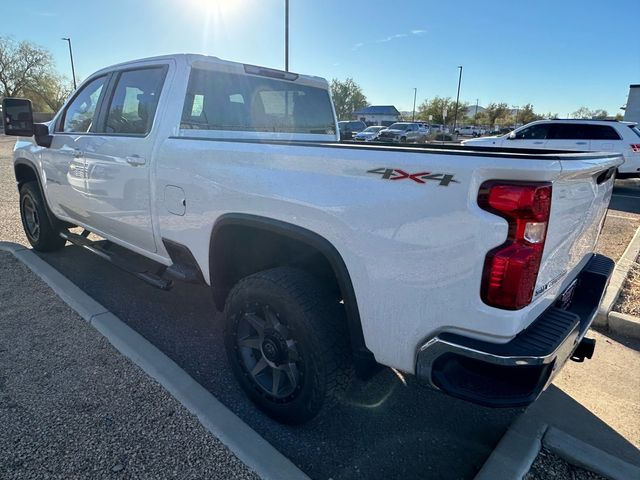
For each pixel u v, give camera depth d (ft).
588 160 6.31
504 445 7.57
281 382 7.89
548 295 6.42
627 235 23.06
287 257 8.52
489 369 5.73
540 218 5.25
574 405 8.90
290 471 6.76
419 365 6.00
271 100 12.31
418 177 5.67
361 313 6.55
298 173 6.97
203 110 10.42
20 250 16.25
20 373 8.96
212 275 9.04
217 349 10.53
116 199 11.14
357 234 6.32
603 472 7.06
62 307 11.98
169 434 7.41
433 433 8.11
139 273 10.95
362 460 7.38
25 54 173.78
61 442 7.17
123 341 10.03
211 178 8.38
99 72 12.61
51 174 14.17
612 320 11.92
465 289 5.49
